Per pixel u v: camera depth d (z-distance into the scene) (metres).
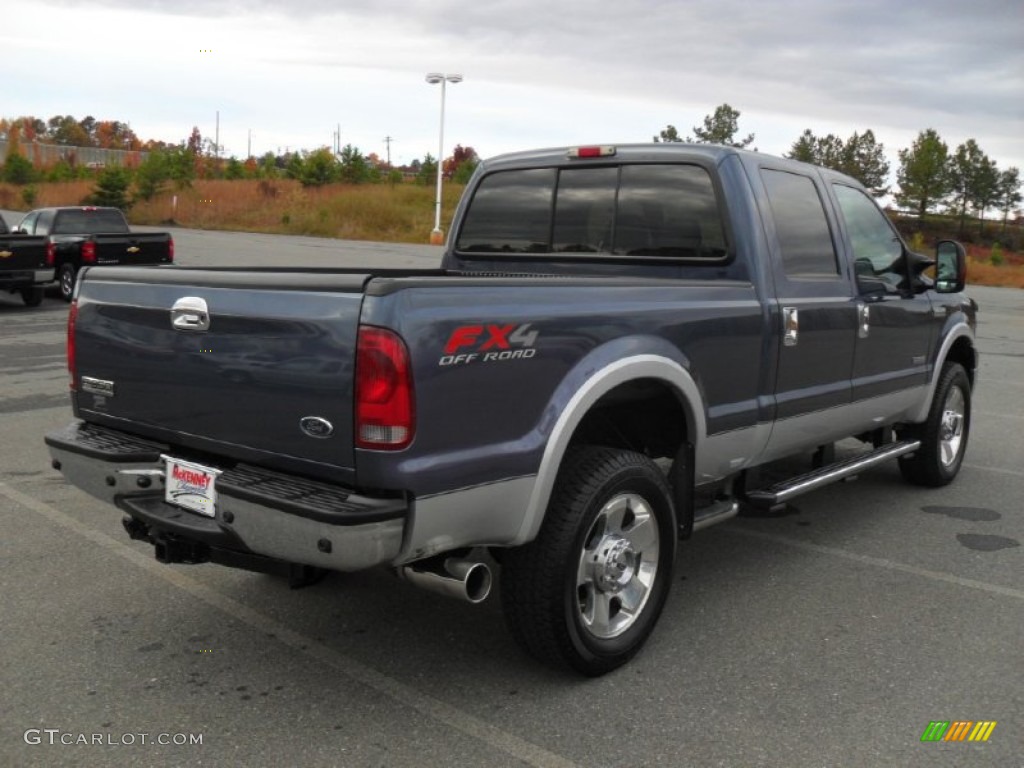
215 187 59.78
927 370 5.83
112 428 3.78
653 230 4.53
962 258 5.52
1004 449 7.58
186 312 3.32
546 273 4.92
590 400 3.37
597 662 3.50
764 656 3.76
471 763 2.97
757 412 4.26
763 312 4.25
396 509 2.89
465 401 3.03
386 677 3.54
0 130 131.62
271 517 2.98
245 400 3.18
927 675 3.61
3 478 6.10
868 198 5.47
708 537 5.33
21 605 4.15
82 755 2.98
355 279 2.92
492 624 4.05
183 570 4.60
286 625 4.00
